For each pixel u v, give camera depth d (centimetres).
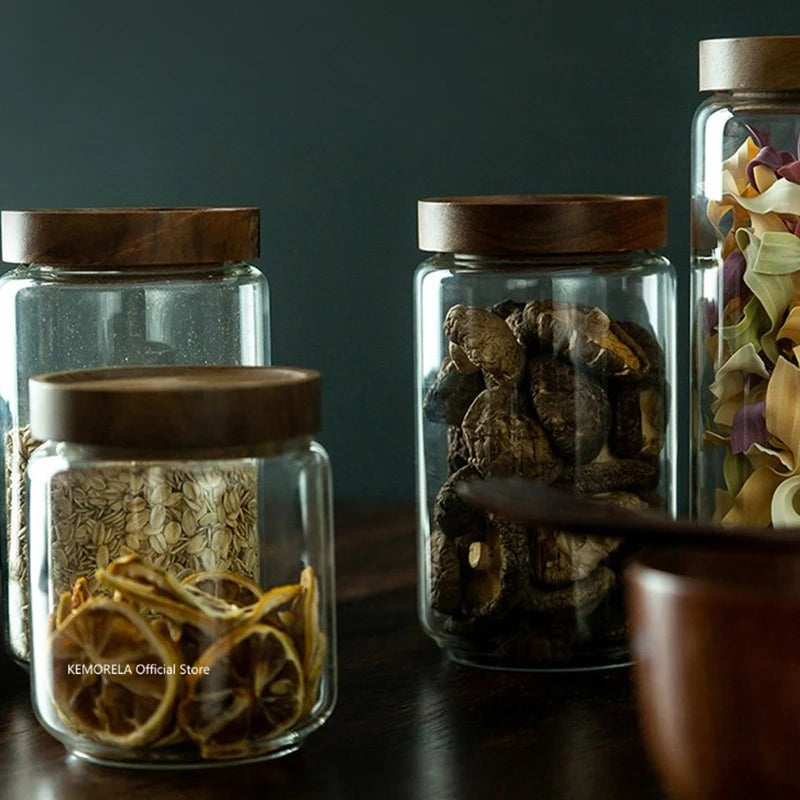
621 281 106
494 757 98
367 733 100
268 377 97
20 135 163
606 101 141
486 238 104
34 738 101
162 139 156
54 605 98
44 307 109
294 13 150
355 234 151
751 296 109
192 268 109
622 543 106
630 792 94
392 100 148
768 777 82
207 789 95
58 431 94
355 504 142
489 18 144
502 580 105
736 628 82
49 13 159
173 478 98
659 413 107
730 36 136
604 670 107
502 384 105
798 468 108
